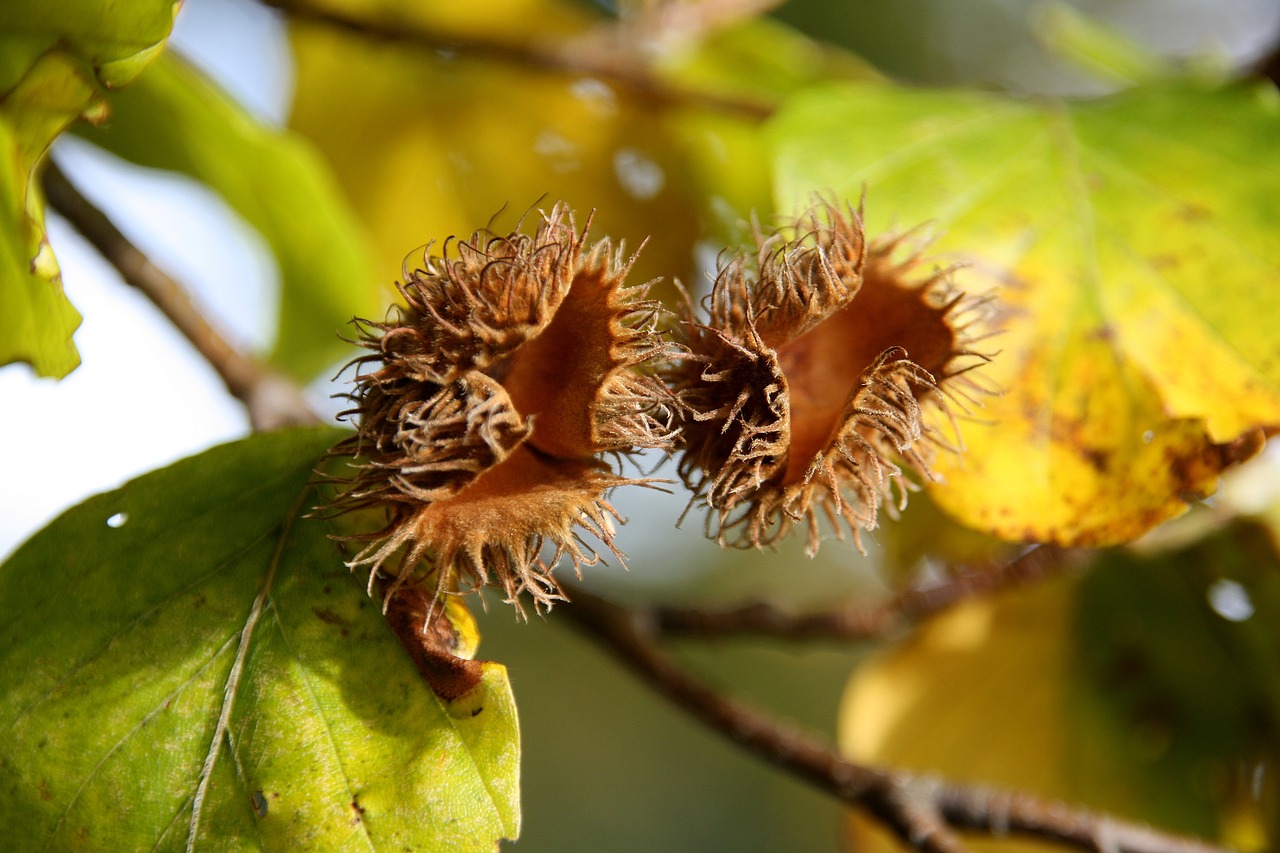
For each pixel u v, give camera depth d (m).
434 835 0.22
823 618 0.29
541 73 0.30
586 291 0.21
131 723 0.22
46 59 0.22
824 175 0.25
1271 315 0.24
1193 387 0.24
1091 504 0.23
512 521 0.21
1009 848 0.30
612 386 0.21
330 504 0.22
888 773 0.26
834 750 0.26
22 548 0.22
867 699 0.30
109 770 0.22
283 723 0.22
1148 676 0.30
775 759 0.26
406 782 0.22
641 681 0.27
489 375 0.21
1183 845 0.26
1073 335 0.24
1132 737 0.31
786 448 0.21
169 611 0.22
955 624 0.30
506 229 0.31
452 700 0.22
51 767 0.22
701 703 0.26
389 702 0.22
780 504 0.22
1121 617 0.30
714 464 0.22
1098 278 0.24
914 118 0.25
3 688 0.22
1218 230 0.24
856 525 0.22
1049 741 0.31
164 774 0.22
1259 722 0.30
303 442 0.23
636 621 0.27
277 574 0.22
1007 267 0.24
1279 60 0.26
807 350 0.22
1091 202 0.24
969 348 0.23
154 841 0.22
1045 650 0.30
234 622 0.22
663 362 0.22
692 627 0.29
